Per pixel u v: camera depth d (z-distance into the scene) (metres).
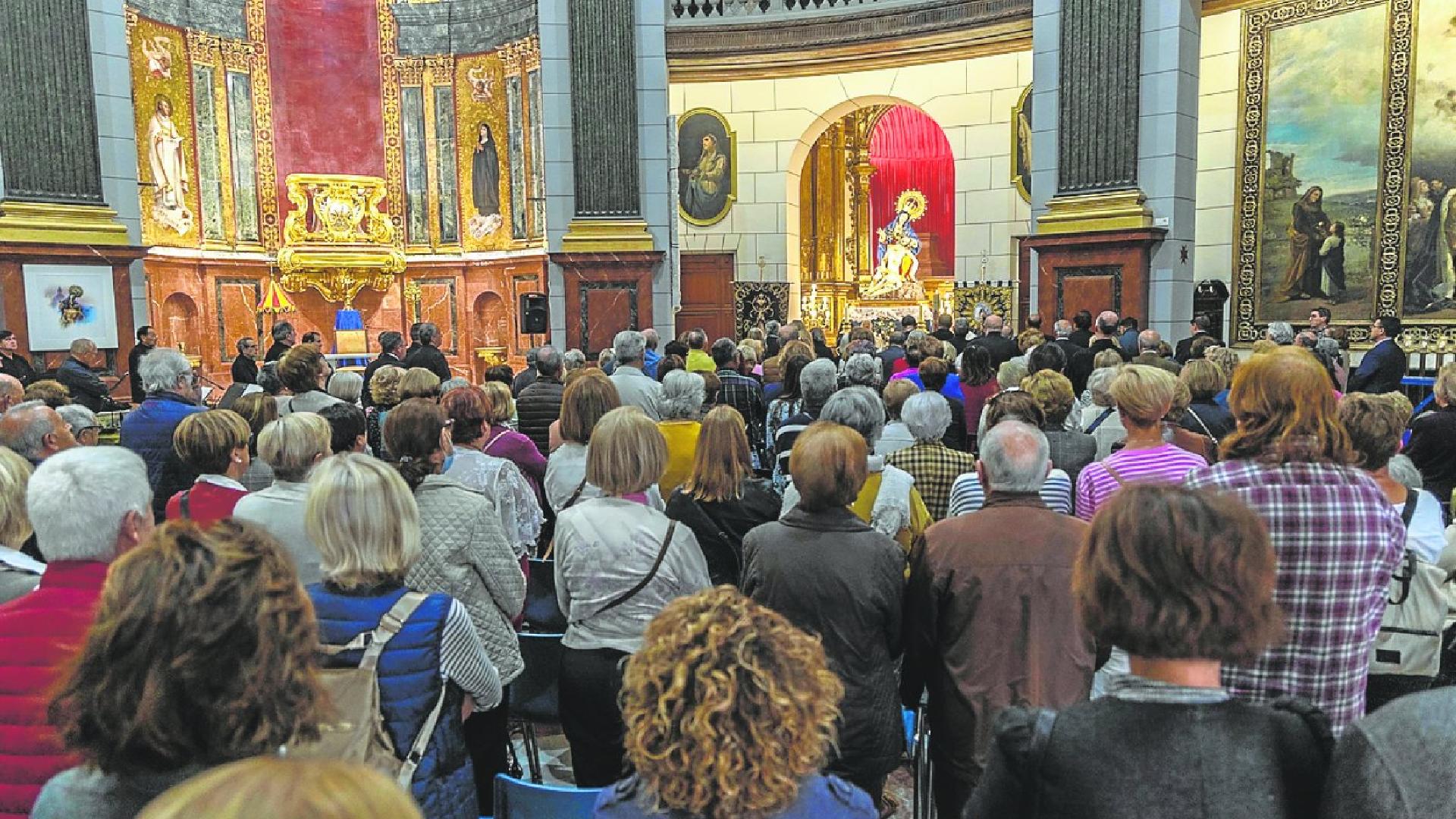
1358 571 1.99
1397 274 9.77
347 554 2.02
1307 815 1.35
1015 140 15.05
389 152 17.06
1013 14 13.90
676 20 15.84
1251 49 10.74
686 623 1.43
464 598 2.74
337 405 3.86
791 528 2.63
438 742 2.04
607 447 2.82
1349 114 9.99
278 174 16.38
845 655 2.54
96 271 11.45
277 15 16.20
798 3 15.51
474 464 3.75
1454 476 4.44
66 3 11.27
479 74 16.80
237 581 1.34
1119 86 10.98
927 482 3.83
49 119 11.20
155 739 1.26
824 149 20.05
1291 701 1.44
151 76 14.44
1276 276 10.78
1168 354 7.77
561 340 13.39
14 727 1.75
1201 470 2.23
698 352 7.94
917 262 19.92
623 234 13.23
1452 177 9.30
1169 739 1.36
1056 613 2.43
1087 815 1.35
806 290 19.75
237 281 15.84
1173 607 1.39
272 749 1.36
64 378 8.12
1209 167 11.28
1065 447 4.07
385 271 16.47
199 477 3.26
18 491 2.48
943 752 2.55
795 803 1.40
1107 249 10.98
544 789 2.13
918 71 15.66
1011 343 8.34
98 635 1.30
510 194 16.66
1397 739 1.16
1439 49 9.30
